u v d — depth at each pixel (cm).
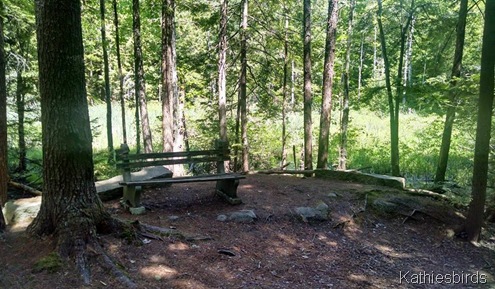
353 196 751
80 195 420
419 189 866
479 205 657
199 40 1688
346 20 1727
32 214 521
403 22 1169
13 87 1141
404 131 1955
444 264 572
